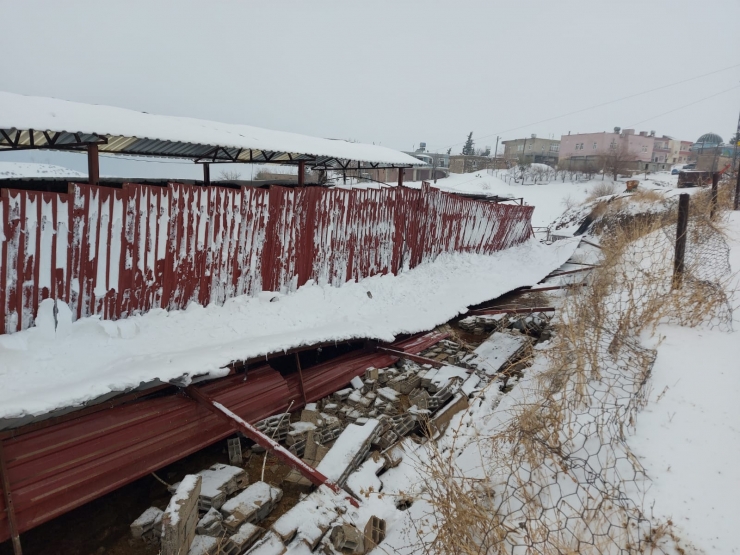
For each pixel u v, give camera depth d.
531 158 68.75
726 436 3.57
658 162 66.25
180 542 3.48
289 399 6.23
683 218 6.63
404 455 5.16
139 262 5.85
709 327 5.79
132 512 4.41
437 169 52.28
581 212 27.48
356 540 3.75
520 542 2.98
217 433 5.22
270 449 4.53
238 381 5.83
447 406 6.06
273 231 7.61
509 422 4.68
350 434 5.12
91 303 5.42
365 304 9.05
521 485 3.21
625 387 4.42
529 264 15.88
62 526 4.18
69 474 3.92
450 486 3.31
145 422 4.66
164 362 4.99
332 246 8.93
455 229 13.54
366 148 13.32
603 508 2.98
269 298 7.54
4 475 3.56
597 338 5.10
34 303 4.91
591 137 59.97
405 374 7.34
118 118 6.54
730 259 8.99
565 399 4.33
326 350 7.86
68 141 7.41
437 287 11.05
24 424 3.82
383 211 10.17
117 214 5.54
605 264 9.80
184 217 6.27
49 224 4.95
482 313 10.54
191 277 6.51
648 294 6.59
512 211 17.28
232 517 4.04
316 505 4.18
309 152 9.90
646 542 2.74
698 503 2.96
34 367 4.61
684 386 4.38
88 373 4.76
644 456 3.44
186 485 3.81
